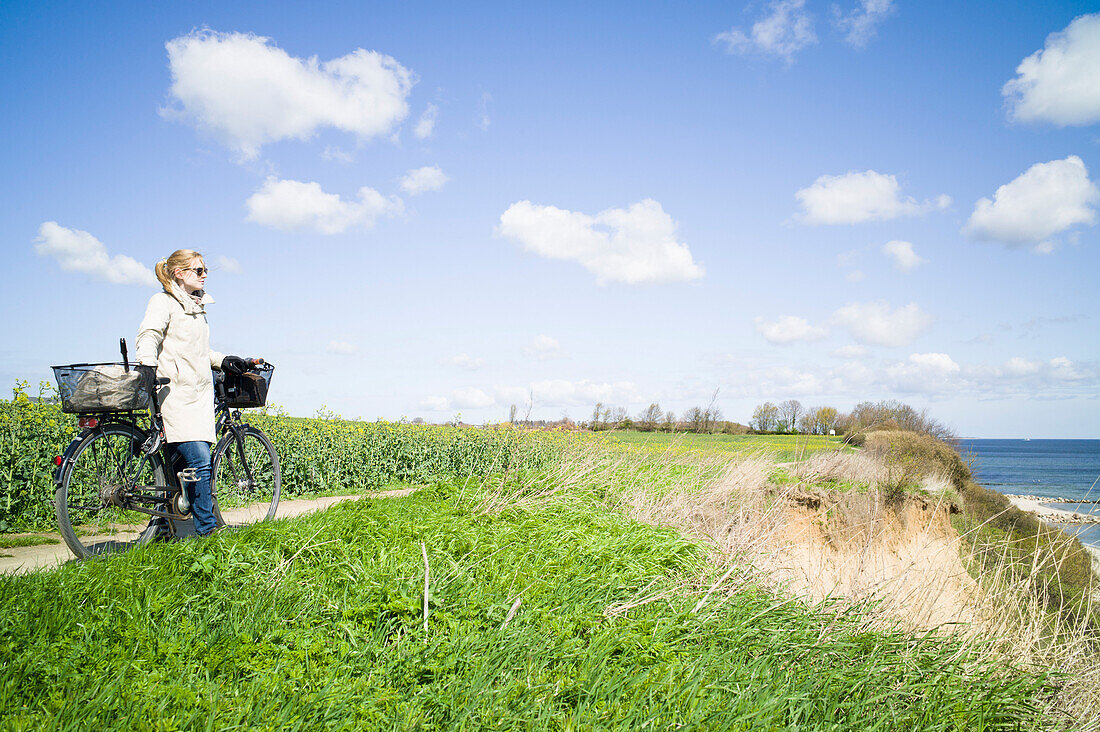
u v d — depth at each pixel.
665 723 2.68
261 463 6.20
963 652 4.00
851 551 7.09
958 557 6.42
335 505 5.86
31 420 6.61
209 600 3.43
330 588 3.74
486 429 13.21
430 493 6.60
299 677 2.74
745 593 4.51
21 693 2.40
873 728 2.98
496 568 4.23
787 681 3.28
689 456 10.38
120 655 2.73
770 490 8.75
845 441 13.86
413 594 3.57
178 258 4.71
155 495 4.59
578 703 2.80
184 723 2.31
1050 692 3.99
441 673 2.89
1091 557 6.37
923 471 12.11
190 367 4.70
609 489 7.77
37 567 3.73
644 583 4.49
